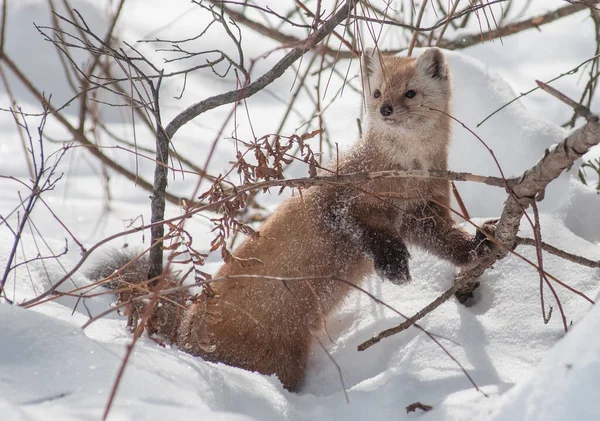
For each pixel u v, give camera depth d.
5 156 13.00
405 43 12.73
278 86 15.88
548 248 6.51
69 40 15.70
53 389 4.48
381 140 8.16
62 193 12.17
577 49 16.22
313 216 7.90
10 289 7.20
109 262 8.41
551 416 4.01
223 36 17.66
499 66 15.89
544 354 6.58
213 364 5.94
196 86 15.58
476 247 7.37
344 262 8.05
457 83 10.22
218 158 13.24
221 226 6.49
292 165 12.62
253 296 7.62
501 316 7.28
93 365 4.79
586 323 4.43
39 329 4.96
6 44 16.00
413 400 5.60
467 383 6.00
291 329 7.69
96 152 11.36
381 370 6.99
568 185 9.04
